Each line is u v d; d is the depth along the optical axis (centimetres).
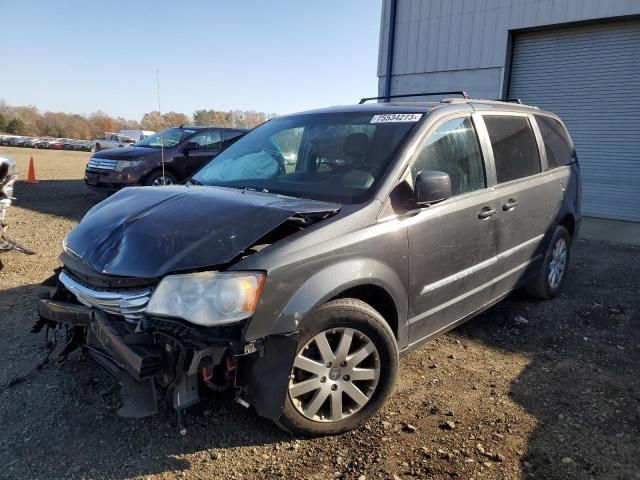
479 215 372
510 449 277
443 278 344
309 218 287
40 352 374
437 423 302
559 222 510
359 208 295
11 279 550
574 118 1159
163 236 262
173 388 244
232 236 256
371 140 347
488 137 409
